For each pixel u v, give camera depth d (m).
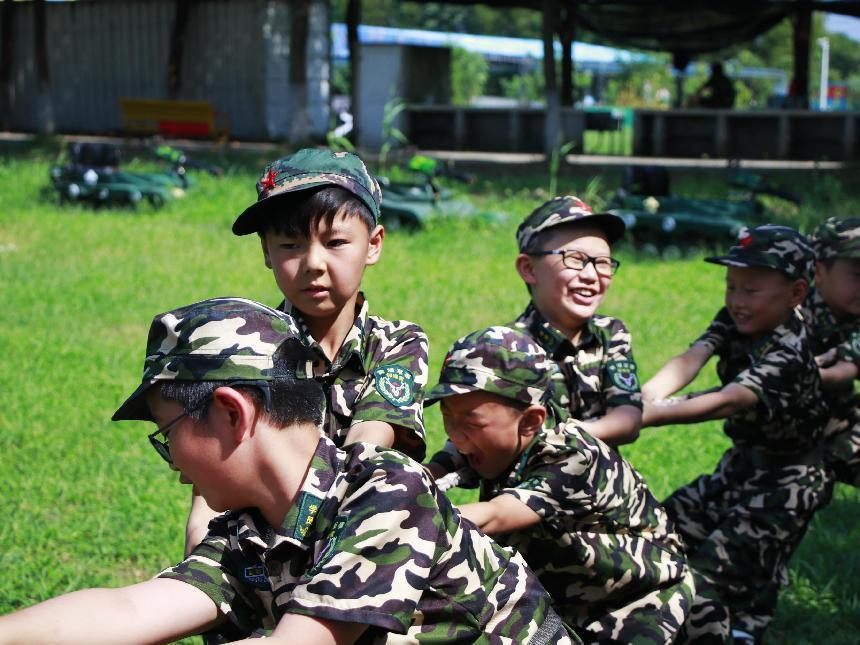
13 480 5.19
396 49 21.08
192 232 12.20
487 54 42.59
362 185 2.50
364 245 2.51
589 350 3.29
